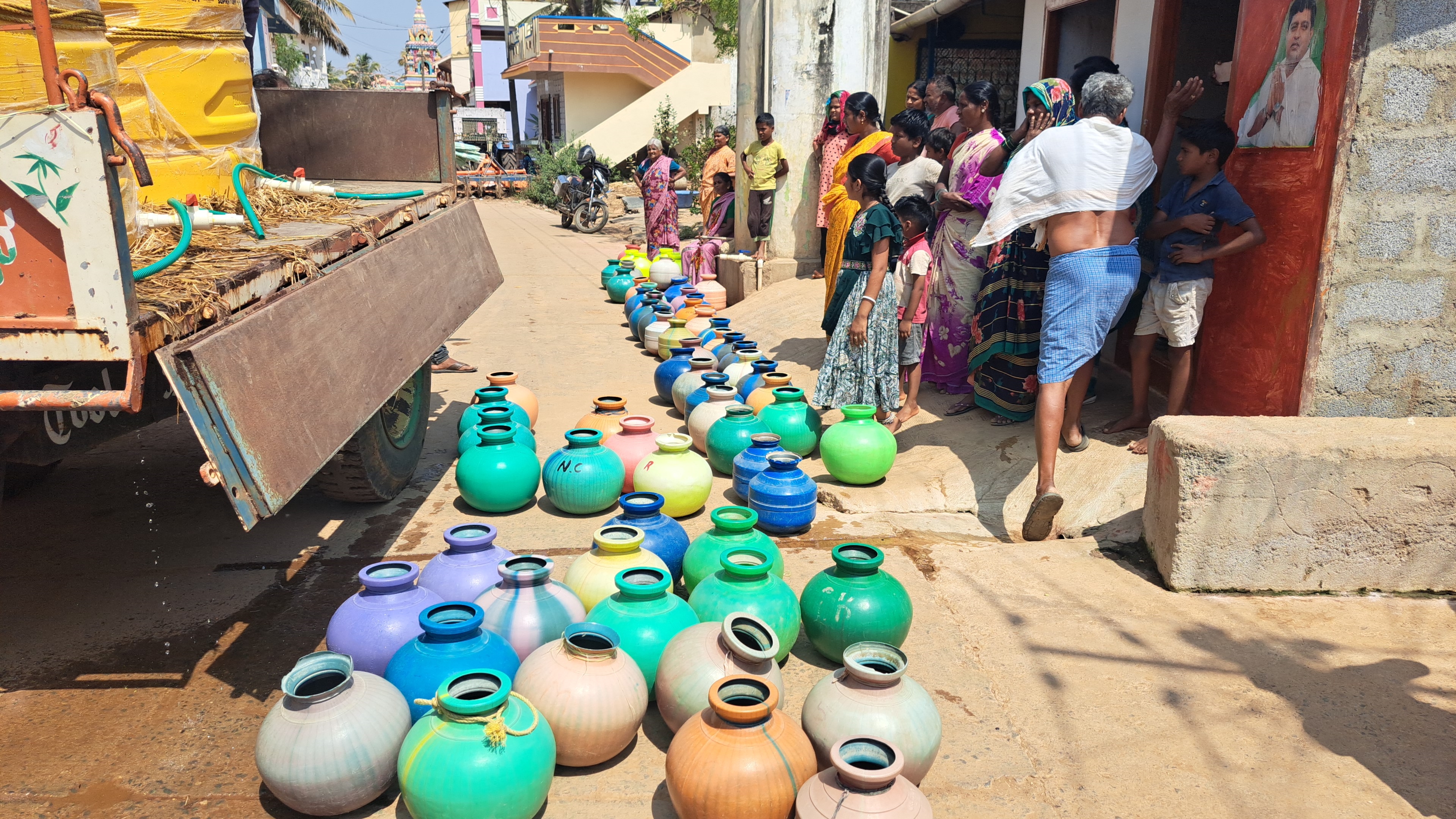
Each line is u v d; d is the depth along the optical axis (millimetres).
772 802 2377
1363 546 3840
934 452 5359
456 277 5531
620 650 2807
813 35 9578
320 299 3512
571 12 32656
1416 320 4211
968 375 6164
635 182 27094
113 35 3904
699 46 31422
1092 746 2914
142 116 3982
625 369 7934
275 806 2645
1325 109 4105
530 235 18109
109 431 3039
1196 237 4621
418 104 6176
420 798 2398
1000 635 3555
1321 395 4293
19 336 2445
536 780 2451
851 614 3232
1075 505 4582
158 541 4391
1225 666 3340
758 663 2779
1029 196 4391
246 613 3725
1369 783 2740
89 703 3111
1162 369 5871
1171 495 3879
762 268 9930
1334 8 4035
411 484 5219
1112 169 4273
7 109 2857
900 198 5824
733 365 6547
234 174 3719
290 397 3014
